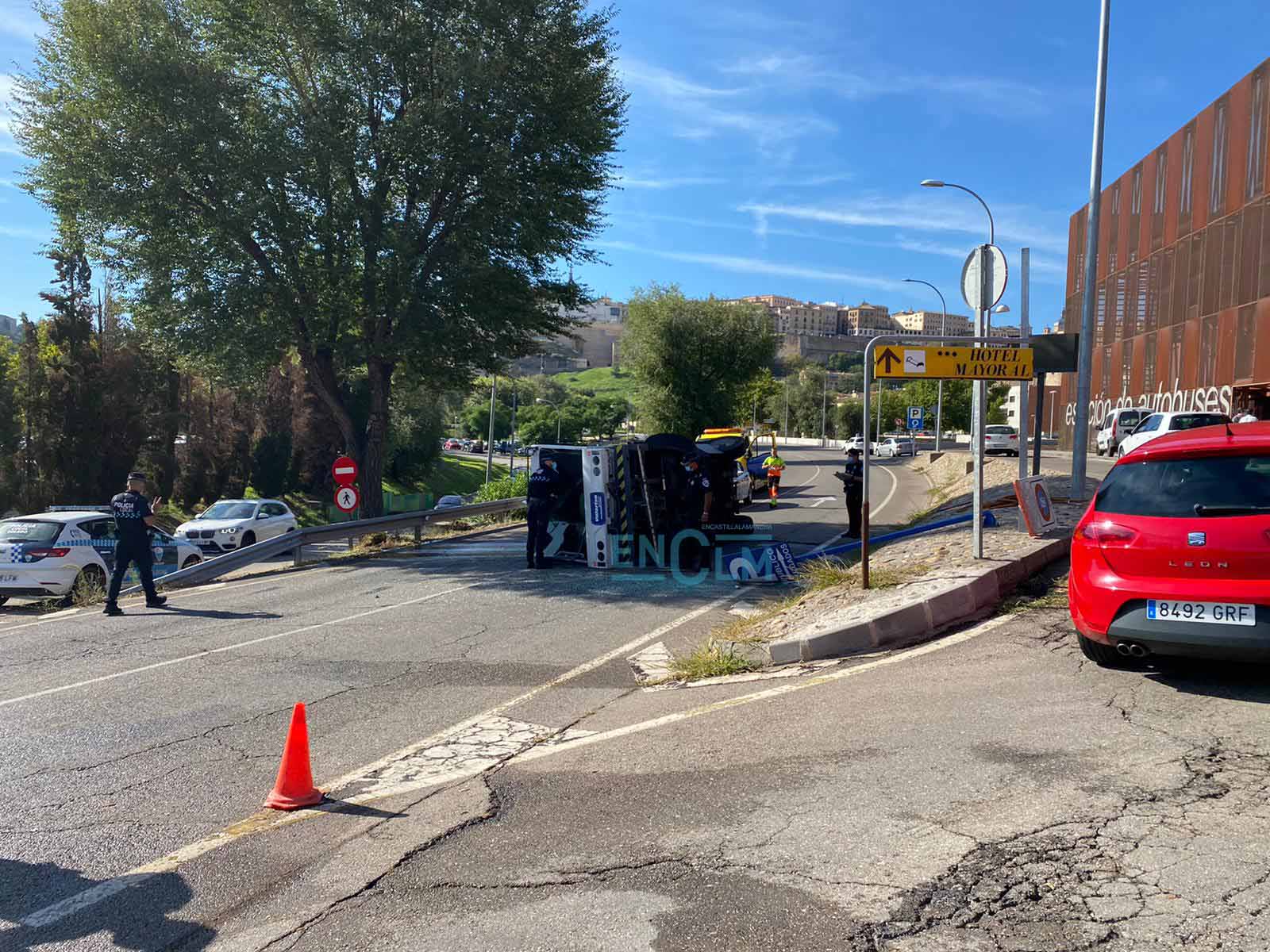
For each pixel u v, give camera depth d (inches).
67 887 156.7
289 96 861.2
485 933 133.0
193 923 142.3
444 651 348.2
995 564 351.9
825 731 213.2
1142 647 214.4
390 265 805.9
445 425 2930.6
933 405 2667.3
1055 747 188.5
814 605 351.3
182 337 834.2
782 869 146.2
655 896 140.8
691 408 2039.9
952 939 122.6
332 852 166.6
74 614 489.4
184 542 712.4
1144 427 1029.2
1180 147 1828.2
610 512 569.9
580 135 880.3
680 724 233.0
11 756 232.5
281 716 263.4
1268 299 1449.3
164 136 756.6
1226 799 158.4
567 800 185.0
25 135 787.4
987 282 379.2
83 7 765.9
